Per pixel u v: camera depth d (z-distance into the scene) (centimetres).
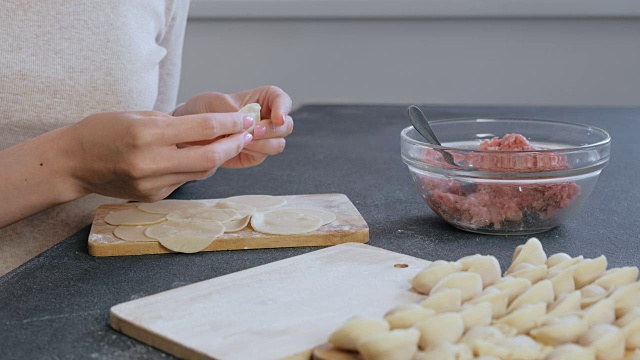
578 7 213
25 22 100
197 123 73
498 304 57
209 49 235
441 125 98
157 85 118
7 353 56
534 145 95
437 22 223
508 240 82
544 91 225
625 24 216
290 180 111
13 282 71
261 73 236
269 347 55
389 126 158
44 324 62
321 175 114
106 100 104
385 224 88
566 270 60
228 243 80
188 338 56
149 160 72
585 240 81
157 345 57
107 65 104
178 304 62
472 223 82
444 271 64
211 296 64
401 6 221
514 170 79
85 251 80
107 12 106
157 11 118
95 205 105
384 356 50
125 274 73
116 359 55
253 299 64
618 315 57
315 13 225
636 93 221
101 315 63
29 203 77
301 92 236
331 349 54
